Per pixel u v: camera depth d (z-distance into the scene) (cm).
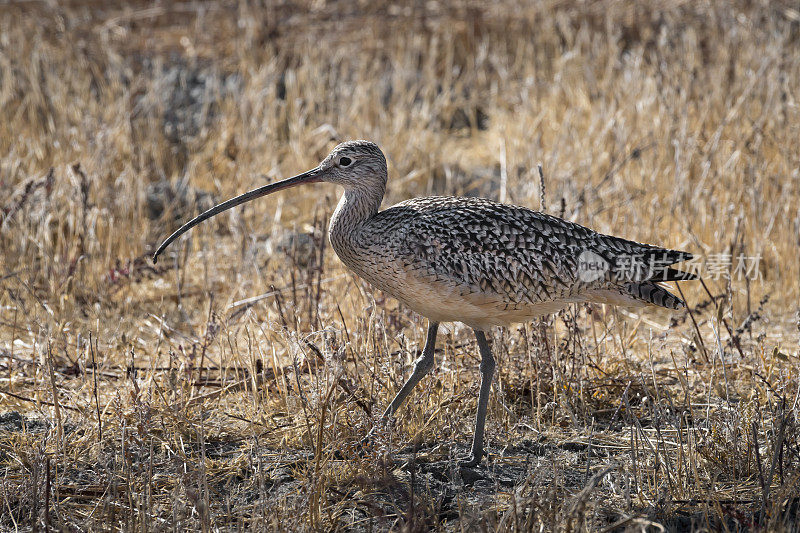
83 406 937
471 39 2050
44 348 1016
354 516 772
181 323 1176
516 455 880
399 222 856
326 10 2153
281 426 895
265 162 1594
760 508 761
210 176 1611
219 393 971
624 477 788
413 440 884
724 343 1088
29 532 743
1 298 1193
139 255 1335
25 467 832
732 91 1631
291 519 740
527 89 1852
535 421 931
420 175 1608
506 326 1017
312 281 1127
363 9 2170
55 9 2072
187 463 836
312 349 916
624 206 1338
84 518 764
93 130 1548
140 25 2114
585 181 1368
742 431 868
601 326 1138
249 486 811
